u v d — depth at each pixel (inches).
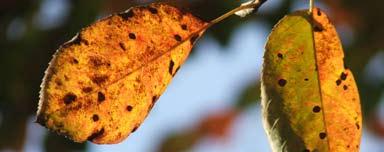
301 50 12.0
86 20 26.8
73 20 27.2
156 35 11.5
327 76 12.0
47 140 29.5
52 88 10.8
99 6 26.6
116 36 11.3
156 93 11.5
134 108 11.3
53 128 10.8
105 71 11.2
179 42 11.6
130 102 11.3
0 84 29.5
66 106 10.8
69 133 10.9
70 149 29.5
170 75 11.6
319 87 12.0
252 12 11.8
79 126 10.9
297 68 12.0
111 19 11.3
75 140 10.9
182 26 11.7
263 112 11.8
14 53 29.1
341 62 12.1
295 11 12.1
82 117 10.9
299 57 12.0
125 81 11.3
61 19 28.0
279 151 11.7
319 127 11.9
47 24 28.4
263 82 11.9
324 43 12.1
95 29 11.2
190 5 24.4
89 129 11.0
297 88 11.9
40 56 28.9
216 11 24.6
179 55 11.6
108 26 11.3
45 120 10.7
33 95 29.6
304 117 11.9
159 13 11.6
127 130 11.3
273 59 11.9
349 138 12.1
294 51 12.0
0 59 29.2
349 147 12.1
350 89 12.1
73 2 27.0
